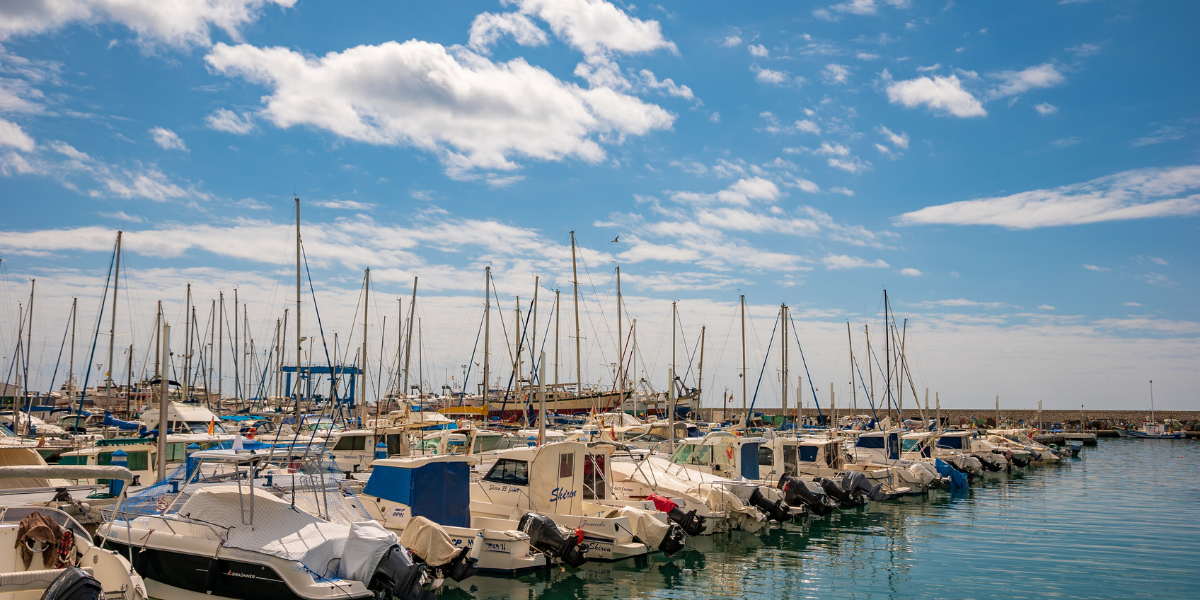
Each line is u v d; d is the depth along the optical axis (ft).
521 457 75.15
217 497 49.98
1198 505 117.80
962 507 115.24
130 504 53.21
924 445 151.12
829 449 126.41
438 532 54.65
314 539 47.52
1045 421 372.58
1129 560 78.54
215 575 47.26
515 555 64.23
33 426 136.05
